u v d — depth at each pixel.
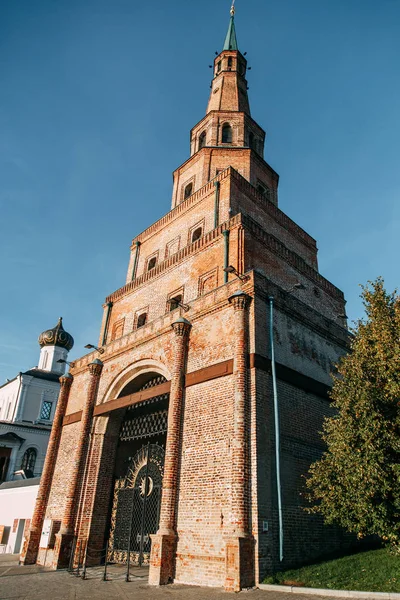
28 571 17.19
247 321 15.18
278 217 25.66
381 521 10.97
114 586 13.45
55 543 18.72
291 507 13.52
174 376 16.44
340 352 19.34
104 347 22.55
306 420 15.59
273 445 13.77
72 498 19.23
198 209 24.86
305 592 10.56
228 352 15.29
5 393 50.09
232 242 20.38
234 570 11.49
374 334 13.27
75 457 20.20
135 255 28.50
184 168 28.47
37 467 43.16
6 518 27.95
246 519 12.24
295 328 17.03
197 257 21.95
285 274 22.20
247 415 13.62
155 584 13.23
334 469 12.40
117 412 21.30
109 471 20.33
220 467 13.75
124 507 19.33
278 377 14.99
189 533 13.70
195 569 13.05
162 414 20.00
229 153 26.61
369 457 11.35
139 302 24.66
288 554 12.72
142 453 19.11
